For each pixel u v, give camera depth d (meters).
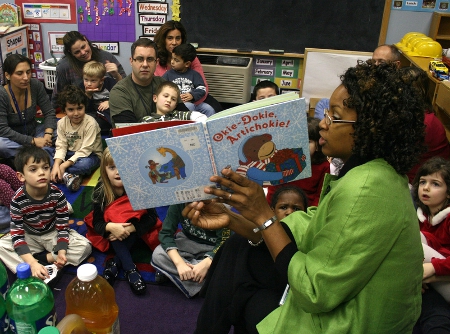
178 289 2.10
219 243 2.05
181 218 2.13
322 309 0.94
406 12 3.92
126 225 2.15
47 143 3.22
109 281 2.08
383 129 0.91
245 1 4.02
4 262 2.10
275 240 1.07
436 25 3.78
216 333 1.38
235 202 1.08
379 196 0.90
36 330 1.02
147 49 2.76
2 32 3.82
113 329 1.23
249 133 1.04
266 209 1.09
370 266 0.91
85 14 4.15
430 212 1.99
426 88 2.41
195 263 2.10
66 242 2.13
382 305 0.94
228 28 4.14
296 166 1.10
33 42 4.26
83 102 3.01
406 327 1.01
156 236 2.29
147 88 2.92
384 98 0.91
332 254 0.92
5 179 2.48
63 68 3.58
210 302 1.38
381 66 0.95
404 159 0.93
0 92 3.06
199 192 1.11
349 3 3.92
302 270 0.98
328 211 0.98
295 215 1.31
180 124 1.09
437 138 2.44
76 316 0.99
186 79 3.63
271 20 4.07
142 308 1.96
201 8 4.09
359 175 0.92
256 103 1.08
